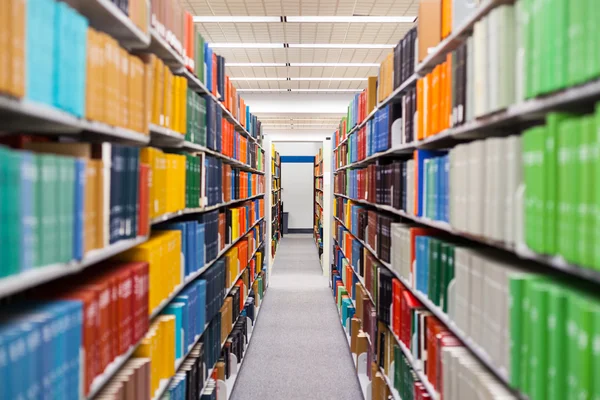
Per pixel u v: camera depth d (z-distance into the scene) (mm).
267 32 6488
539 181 1069
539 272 1248
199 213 2879
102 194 1340
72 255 1165
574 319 944
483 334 1427
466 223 1565
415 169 2252
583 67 895
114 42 1418
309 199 16359
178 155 2305
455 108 1695
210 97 2998
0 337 892
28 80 978
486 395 1316
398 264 2633
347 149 5445
